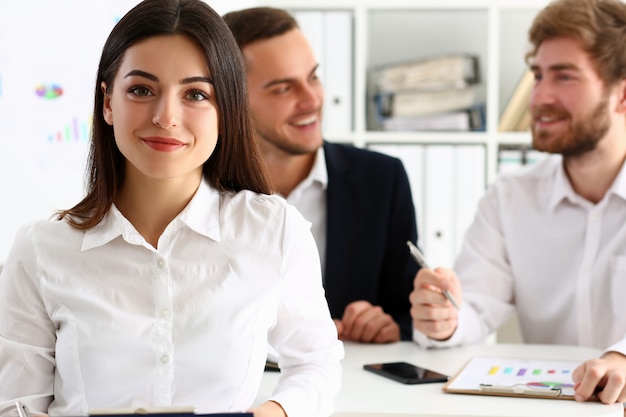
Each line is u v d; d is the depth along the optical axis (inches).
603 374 51.3
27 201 114.0
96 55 114.8
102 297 43.3
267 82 72.2
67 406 43.6
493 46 119.3
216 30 43.0
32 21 112.5
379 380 56.9
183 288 43.6
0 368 44.0
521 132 120.2
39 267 44.1
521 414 48.6
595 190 76.7
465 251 81.6
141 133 41.3
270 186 48.2
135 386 42.6
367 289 75.1
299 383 45.5
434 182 117.3
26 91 113.0
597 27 73.0
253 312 44.3
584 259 75.6
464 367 59.9
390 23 124.6
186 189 45.1
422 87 120.2
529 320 80.1
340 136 119.8
